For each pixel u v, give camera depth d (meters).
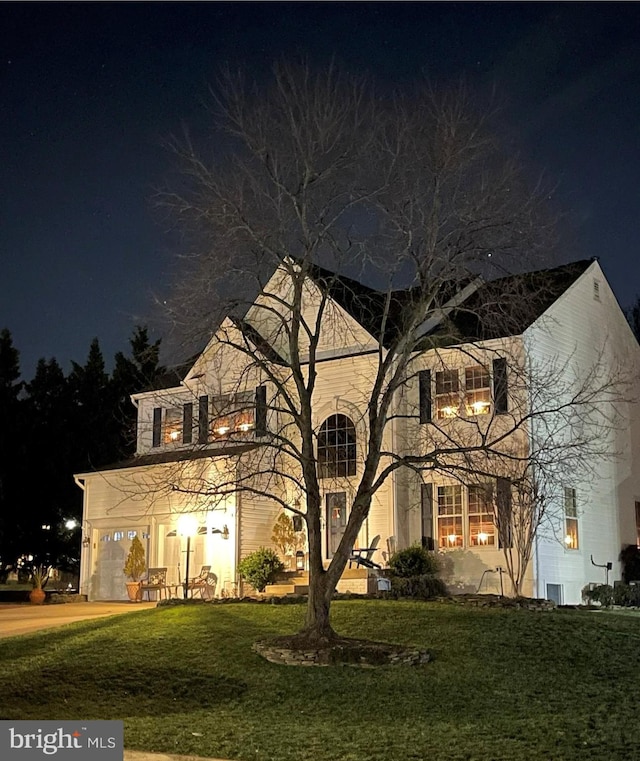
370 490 17.72
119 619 20.52
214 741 11.90
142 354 20.16
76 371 46.03
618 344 30.30
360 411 27.67
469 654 16.66
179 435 31.58
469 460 18.23
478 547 25.62
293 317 18.45
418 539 26.64
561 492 26.30
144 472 30.14
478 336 25.58
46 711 13.73
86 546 32.03
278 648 16.52
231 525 27.94
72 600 31.66
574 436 26.89
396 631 18.31
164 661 16.33
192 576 28.73
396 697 14.16
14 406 43.81
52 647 17.64
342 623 19.08
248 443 18.70
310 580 17.44
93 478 32.34
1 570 43.97
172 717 13.39
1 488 42.84
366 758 10.91
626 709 13.30
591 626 18.47
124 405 45.50
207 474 27.53
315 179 18.17
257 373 25.86
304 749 11.41
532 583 24.59
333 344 28.70
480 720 12.82
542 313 26.23
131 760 11.06
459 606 21.03
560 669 15.70
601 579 27.50
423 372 26.83
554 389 26.14
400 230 18.22
